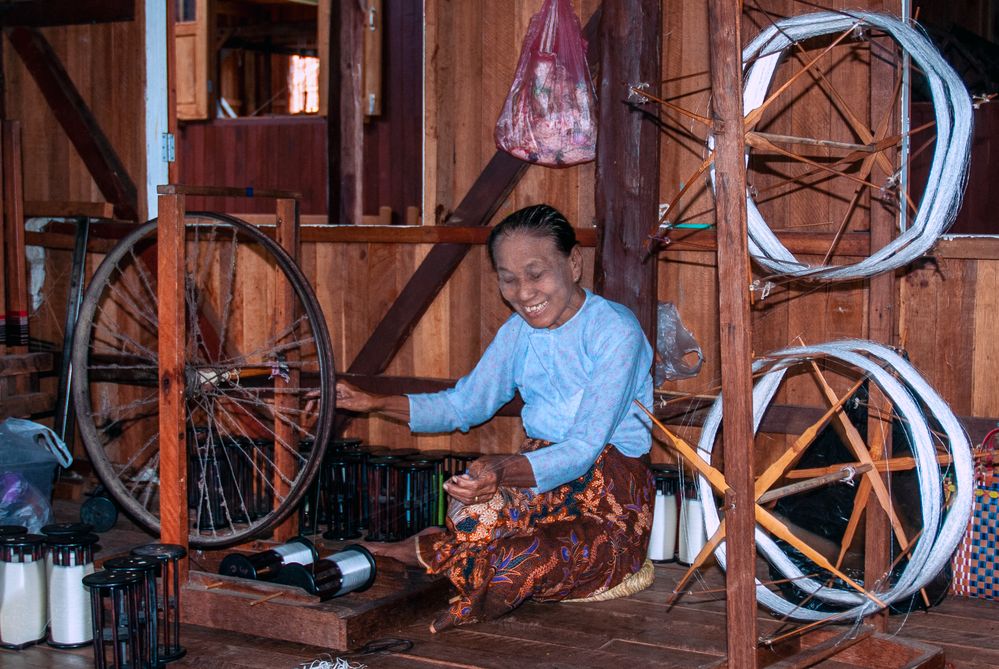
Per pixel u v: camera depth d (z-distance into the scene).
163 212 2.98
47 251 4.93
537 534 2.92
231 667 2.71
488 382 3.27
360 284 4.51
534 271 2.97
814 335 3.87
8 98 5.07
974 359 3.62
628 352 2.96
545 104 4.09
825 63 3.81
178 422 3.01
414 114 7.43
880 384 2.52
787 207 3.90
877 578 2.71
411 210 6.79
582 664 2.72
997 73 7.09
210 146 8.43
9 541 2.84
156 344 4.69
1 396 4.33
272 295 4.57
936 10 6.82
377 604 2.92
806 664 2.57
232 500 4.18
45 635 2.91
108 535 4.06
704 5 3.97
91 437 3.54
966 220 5.63
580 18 4.18
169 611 2.92
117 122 4.89
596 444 2.88
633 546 3.09
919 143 5.26
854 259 3.75
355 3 5.20
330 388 3.13
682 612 3.13
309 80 10.34
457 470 4.15
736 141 2.07
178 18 8.38
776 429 3.89
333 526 4.03
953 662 2.80
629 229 3.86
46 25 5.00
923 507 2.48
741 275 2.10
